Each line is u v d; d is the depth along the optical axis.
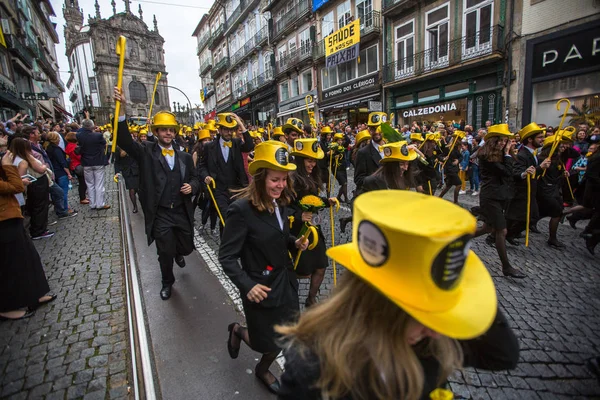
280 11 24.91
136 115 51.91
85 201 8.06
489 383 2.30
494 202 3.75
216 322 3.16
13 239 3.12
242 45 33.22
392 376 0.80
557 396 2.18
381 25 16.81
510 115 12.25
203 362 2.63
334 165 7.20
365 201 0.81
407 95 16.23
